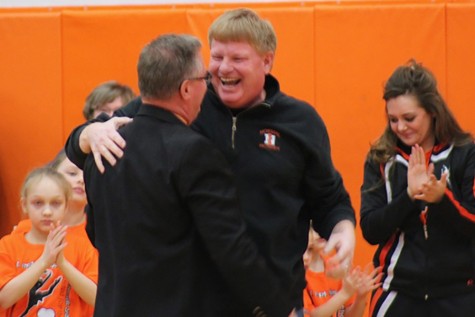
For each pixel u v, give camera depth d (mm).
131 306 5664
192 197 5555
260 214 6012
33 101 11766
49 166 8977
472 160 8039
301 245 6293
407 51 11266
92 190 5973
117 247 5742
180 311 5645
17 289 7848
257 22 6125
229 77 6055
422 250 8039
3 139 11805
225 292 5863
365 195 8359
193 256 5707
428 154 8203
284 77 11391
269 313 5695
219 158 5695
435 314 8070
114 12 11648
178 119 5820
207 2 11797
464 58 11203
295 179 6145
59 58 11727
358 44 11320
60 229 7949
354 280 7750
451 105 11219
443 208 7770
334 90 11352
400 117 8070
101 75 11680
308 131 6160
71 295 8227
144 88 5852
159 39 5898
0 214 11789
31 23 11750
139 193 5656
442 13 11227
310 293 8719
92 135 6000
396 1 11406
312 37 11375
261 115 6137
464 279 8086
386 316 8219
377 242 8219
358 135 11336
